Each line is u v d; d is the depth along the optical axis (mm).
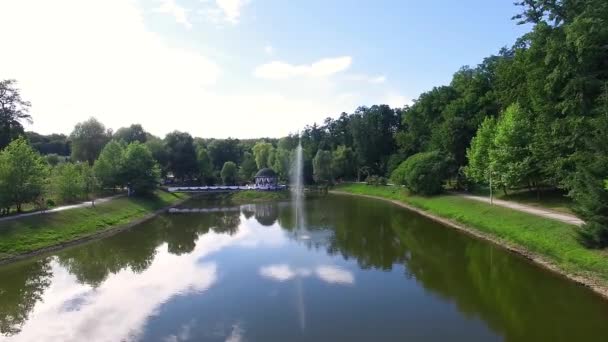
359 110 116375
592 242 24688
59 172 53844
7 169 39125
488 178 48531
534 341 17078
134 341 17844
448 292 23547
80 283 26562
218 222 53625
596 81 31312
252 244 38219
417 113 84812
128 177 66688
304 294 23609
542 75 36250
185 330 18828
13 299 23609
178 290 24766
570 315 19484
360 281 26016
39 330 19312
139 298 23438
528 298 21984
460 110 66688
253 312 20906
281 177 116438
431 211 55031
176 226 50312
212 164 126938
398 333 18250
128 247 37594
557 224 30750
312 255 33156
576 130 31062
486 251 32531
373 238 39688
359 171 107938
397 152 99938
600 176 24625
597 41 31188
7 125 61562
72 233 40250
